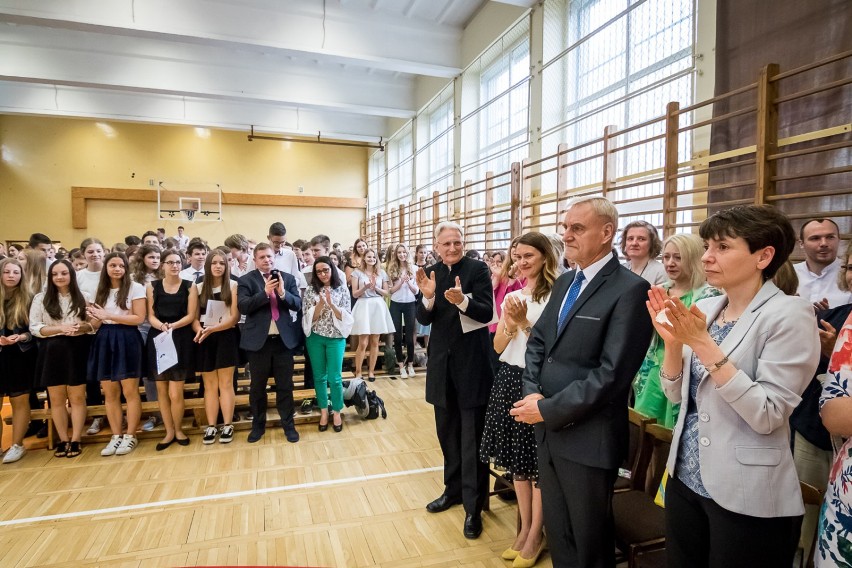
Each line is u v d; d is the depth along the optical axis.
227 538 2.15
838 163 2.40
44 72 7.16
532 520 1.97
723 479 1.02
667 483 1.22
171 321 3.17
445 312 2.23
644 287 1.37
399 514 2.37
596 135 4.83
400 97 9.51
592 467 1.37
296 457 3.05
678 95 3.73
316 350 3.49
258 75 8.42
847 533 0.95
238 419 3.66
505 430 1.94
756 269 1.06
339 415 3.52
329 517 2.34
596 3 4.95
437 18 7.30
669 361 1.17
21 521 2.29
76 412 3.08
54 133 11.86
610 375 1.29
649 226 2.70
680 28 3.78
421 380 4.93
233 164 13.16
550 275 1.90
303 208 13.81
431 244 8.64
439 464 2.96
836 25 2.45
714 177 3.14
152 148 12.55
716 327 1.15
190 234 12.88
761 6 2.86
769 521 1.01
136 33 5.85
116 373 3.02
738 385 0.96
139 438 3.36
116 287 3.04
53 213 11.91
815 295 2.29
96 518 2.32
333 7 6.73
